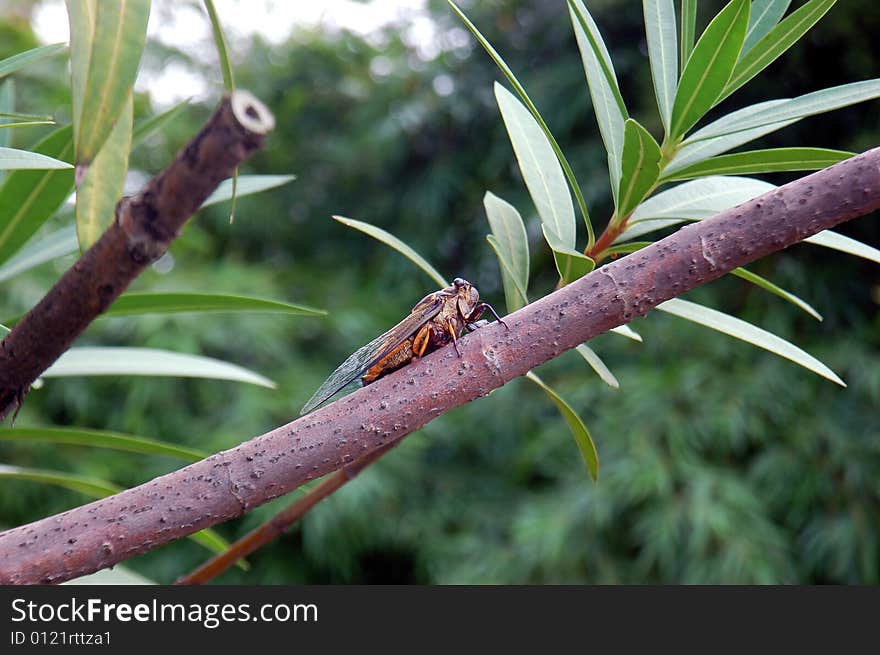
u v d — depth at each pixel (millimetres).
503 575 843
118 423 941
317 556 903
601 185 943
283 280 1126
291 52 1262
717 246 193
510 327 195
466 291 228
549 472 923
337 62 1258
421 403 192
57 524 179
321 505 876
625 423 862
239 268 1057
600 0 986
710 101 230
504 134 1047
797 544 830
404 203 1155
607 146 245
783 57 884
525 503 909
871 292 912
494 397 986
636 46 1015
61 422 963
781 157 227
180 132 1062
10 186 245
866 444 830
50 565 177
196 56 1160
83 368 274
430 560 912
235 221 1146
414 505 976
